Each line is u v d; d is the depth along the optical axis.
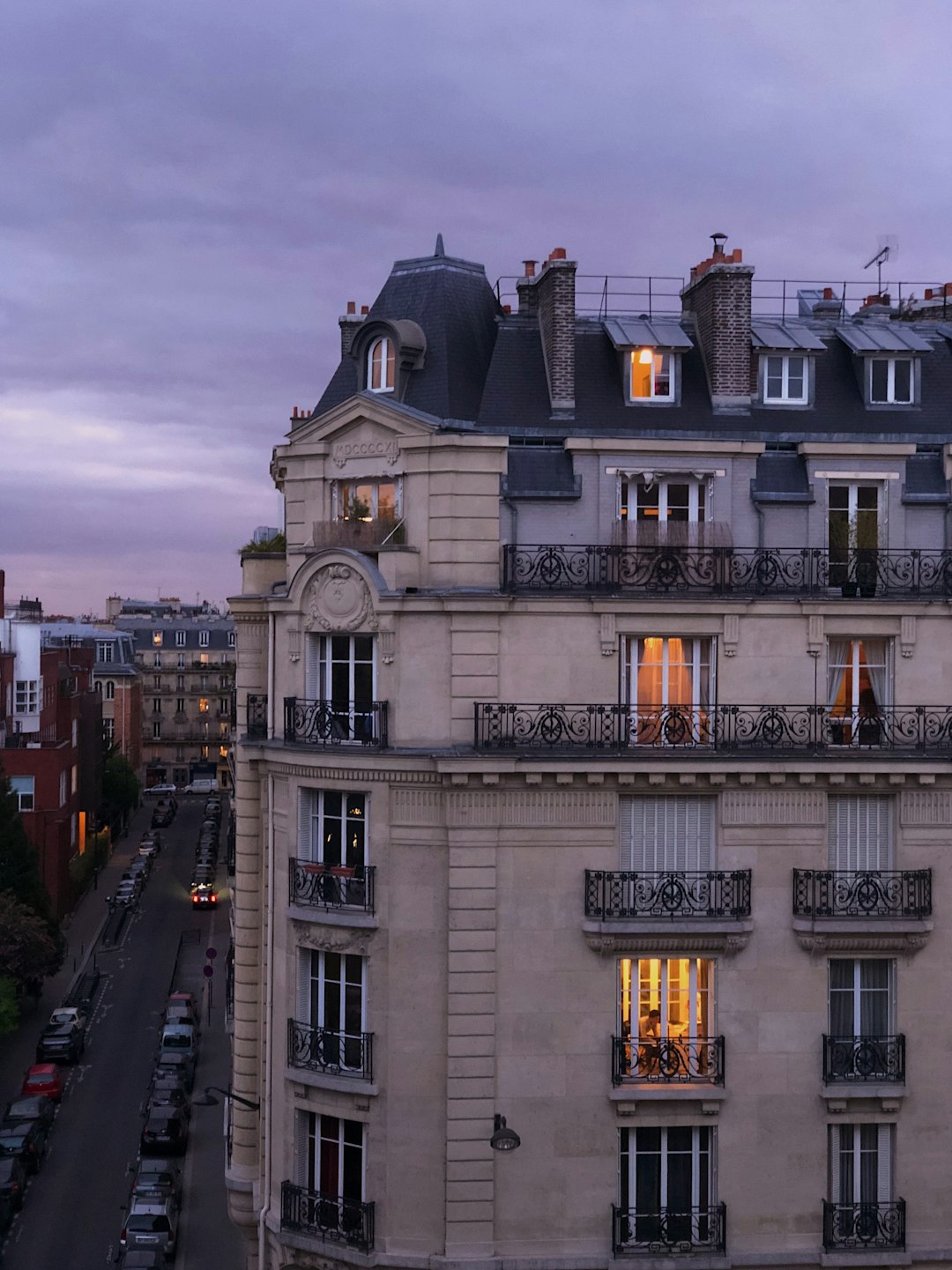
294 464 33.03
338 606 31.16
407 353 32.12
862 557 31.30
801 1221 30.61
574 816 30.27
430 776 30.02
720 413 32.47
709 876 30.38
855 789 30.75
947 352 34.28
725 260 33.12
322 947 31.20
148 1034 77.56
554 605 30.33
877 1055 30.66
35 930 77.38
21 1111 59.44
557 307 32.12
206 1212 52.59
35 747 101.69
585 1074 30.36
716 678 30.83
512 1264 29.95
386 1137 30.47
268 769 32.91
